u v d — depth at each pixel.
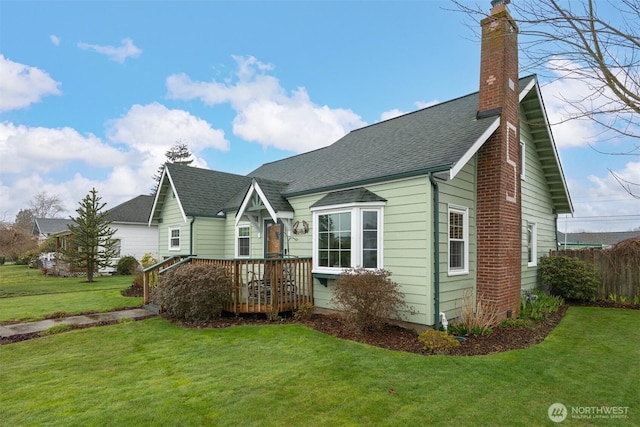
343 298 7.22
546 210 13.49
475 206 8.59
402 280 7.58
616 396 4.30
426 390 4.37
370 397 4.16
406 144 9.54
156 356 5.75
